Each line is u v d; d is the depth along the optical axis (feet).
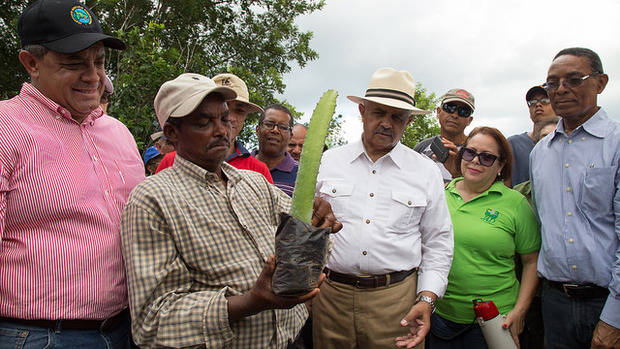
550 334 8.90
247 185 6.07
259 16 54.75
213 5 50.85
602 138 8.31
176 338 4.71
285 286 3.97
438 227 8.57
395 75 8.39
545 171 9.10
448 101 13.53
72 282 5.19
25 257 4.97
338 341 8.37
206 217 5.25
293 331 5.93
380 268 8.08
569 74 8.38
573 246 8.29
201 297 4.86
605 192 8.04
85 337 5.31
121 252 5.70
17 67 39.65
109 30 41.01
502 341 8.36
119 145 6.35
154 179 5.38
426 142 14.23
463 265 9.30
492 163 9.44
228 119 5.73
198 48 49.98
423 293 8.04
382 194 8.42
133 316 4.92
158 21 45.85
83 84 5.42
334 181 8.72
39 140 5.10
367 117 8.46
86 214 5.35
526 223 9.40
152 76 23.88
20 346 4.94
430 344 9.83
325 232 4.16
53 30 5.15
